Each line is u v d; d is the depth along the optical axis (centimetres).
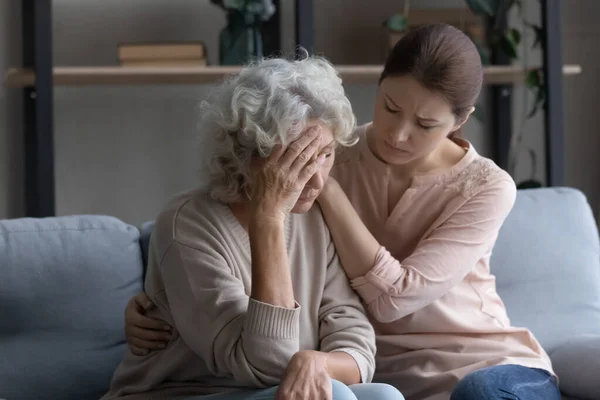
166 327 158
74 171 303
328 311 157
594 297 211
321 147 142
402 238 172
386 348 172
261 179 138
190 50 269
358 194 176
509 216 218
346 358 143
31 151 283
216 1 282
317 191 146
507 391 142
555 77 279
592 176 330
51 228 190
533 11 322
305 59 154
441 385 163
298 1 264
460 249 164
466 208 166
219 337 137
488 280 177
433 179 170
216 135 147
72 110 302
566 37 328
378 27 315
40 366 181
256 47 279
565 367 182
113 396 158
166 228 152
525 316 207
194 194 156
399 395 131
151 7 304
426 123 156
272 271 135
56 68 259
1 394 177
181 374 154
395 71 155
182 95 307
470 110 160
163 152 308
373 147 176
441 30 157
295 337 134
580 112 330
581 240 218
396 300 159
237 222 152
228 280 144
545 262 213
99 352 187
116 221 199
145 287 164
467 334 170
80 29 299
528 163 325
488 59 293
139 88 305
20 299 182
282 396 127
